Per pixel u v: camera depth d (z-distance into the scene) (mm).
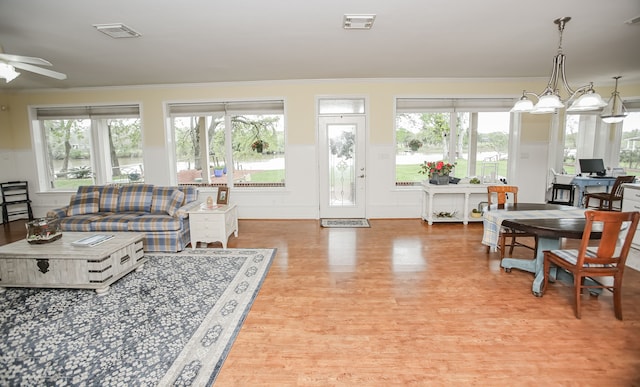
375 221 5621
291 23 2994
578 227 2717
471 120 5773
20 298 2834
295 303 2752
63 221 3979
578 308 2482
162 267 3547
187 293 2932
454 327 2383
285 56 4055
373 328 2377
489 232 3436
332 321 2473
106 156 6141
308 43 3561
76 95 5828
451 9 2727
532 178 5793
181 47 3639
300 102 5598
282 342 2213
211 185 6020
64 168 6230
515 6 2674
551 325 2398
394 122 5605
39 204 6160
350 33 3268
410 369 1943
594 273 2451
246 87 5609
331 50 3832
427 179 5750
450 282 3148
